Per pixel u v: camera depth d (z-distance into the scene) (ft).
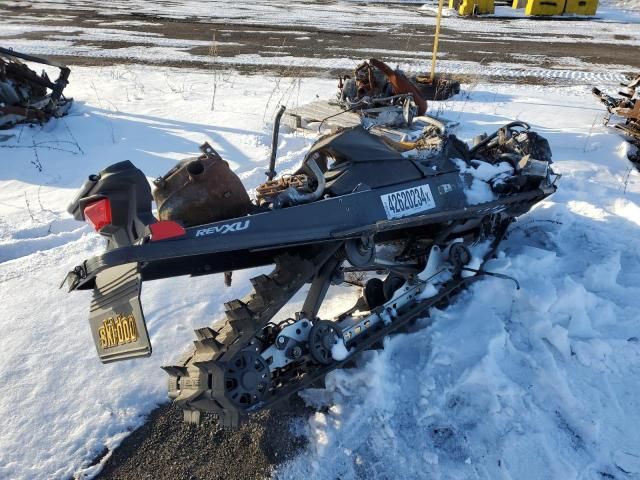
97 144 24.66
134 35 51.16
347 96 27.12
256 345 9.07
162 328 12.14
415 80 32.40
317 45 49.32
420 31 59.16
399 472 8.95
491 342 11.02
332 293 13.32
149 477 9.00
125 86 34.01
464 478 8.85
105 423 9.88
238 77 37.04
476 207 12.44
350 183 10.52
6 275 14.24
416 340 11.34
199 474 9.03
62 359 11.20
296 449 9.36
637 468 9.16
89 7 69.46
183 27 56.54
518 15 76.64
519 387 10.40
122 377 10.82
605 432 9.78
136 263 7.85
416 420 9.78
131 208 8.07
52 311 12.67
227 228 8.40
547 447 9.37
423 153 12.46
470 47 50.60
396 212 10.93
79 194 8.42
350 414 9.72
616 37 58.90
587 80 38.55
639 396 10.53
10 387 10.48
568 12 77.15
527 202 14.47
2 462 9.08
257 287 9.55
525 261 13.44
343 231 9.70
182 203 8.69
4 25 53.98
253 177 20.57
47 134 25.95
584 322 12.05
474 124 27.12
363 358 10.49
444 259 12.73
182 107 29.96
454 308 12.17
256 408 8.50
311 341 9.48
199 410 8.45
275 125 11.23
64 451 9.36
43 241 16.61
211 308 12.82
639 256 14.85
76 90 32.91
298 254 10.07
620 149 23.88
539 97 33.22
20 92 26.91
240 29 56.65
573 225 16.12
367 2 91.20
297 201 9.66
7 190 20.30
